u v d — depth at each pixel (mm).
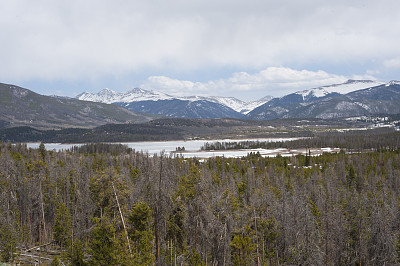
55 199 70375
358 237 58812
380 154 156500
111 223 38562
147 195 47094
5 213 60281
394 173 123000
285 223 52844
